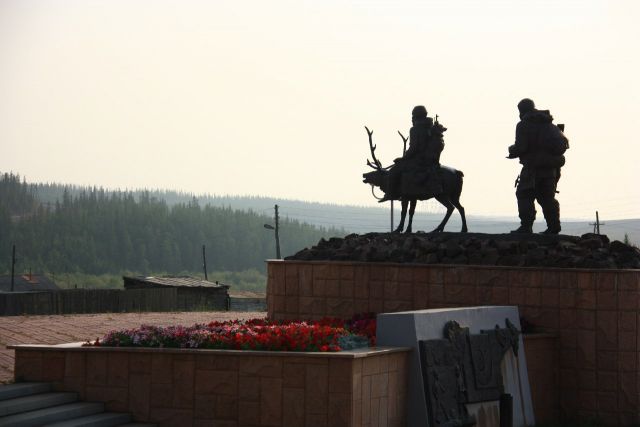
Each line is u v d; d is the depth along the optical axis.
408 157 24.89
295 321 21.05
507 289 20.94
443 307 21.53
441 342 16.80
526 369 19.39
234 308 61.34
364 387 15.16
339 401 14.88
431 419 16.14
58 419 15.29
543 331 20.56
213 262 163.88
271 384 15.33
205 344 15.95
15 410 15.20
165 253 161.50
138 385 16.08
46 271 143.62
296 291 23.14
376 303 22.22
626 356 19.95
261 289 133.75
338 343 15.92
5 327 28.91
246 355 15.48
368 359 15.25
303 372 15.15
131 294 46.25
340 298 22.61
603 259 20.61
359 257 22.80
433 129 24.66
